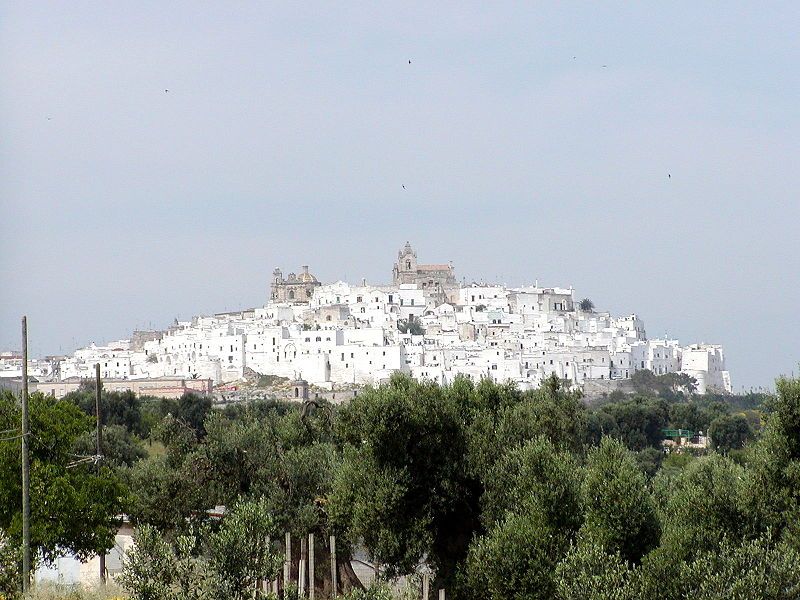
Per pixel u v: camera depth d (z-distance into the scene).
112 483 113.81
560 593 86.69
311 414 134.00
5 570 95.38
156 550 86.62
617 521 95.19
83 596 97.38
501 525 97.81
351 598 93.75
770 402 101.00
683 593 85.81
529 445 101.19
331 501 105.00
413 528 102.38
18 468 108.38
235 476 121.44
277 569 88.88
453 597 99.88
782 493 97.06
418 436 104.62
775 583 85.12
